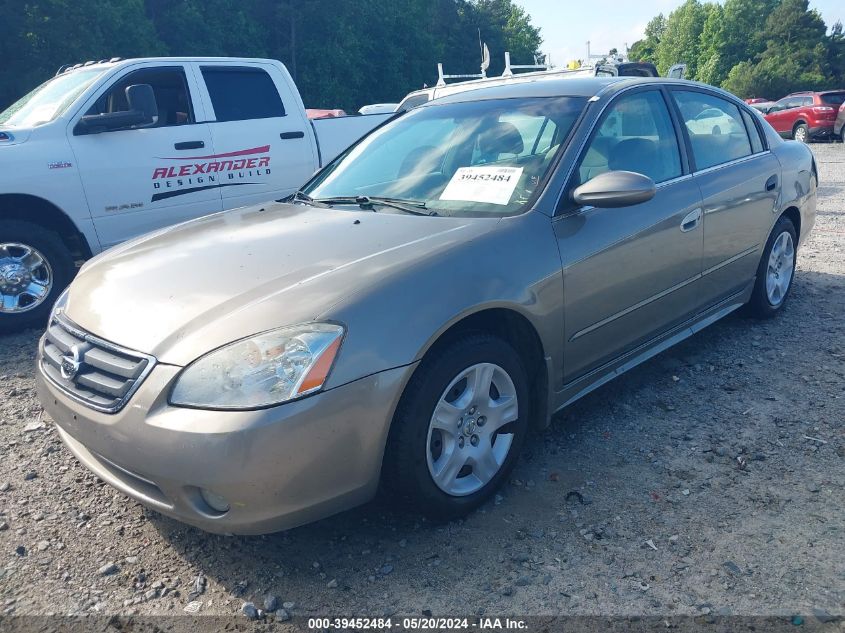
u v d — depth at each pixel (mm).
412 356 2484
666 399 3832
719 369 4184
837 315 5047
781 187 4660
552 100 3674
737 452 3252
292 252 2883
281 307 2432
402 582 2500
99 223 5793
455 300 2629
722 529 2697
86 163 5664
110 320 2637
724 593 2365
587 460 3248
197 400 2287
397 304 2512
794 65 65375
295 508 2352
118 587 2527
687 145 3984
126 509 3000
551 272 2984
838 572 2434
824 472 3055
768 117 23859
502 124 3645
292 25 45750
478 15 67688
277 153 6785
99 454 2502
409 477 2576
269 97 6840
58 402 2662
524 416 3012
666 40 85312
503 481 2986
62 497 3096
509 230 2951
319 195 3832
